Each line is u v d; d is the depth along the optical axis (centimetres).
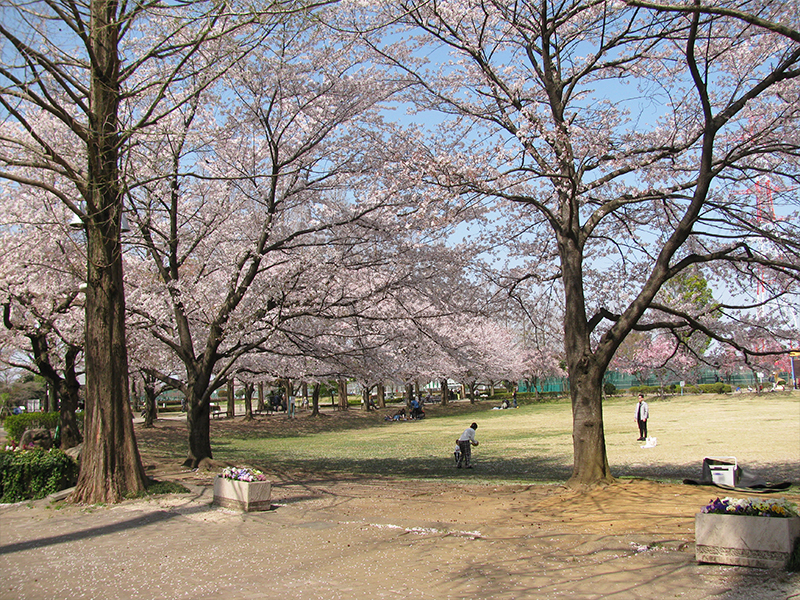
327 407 6197
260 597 550
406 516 911
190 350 1602
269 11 865
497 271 1424
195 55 1382
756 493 964
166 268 1678
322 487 1281
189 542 775
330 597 543
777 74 908
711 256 1049
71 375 1886
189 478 1362
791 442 1884
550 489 1120
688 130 1186
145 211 1658
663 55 1201
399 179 1247
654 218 1333
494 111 1260
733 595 495
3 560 710
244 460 1972
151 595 569
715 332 1239
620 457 1730
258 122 1491
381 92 1385
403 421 4506
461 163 1117
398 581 585
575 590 535
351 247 1476
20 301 1664
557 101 1151
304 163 1481
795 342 1247
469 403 6250
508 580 573
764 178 1161
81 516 955
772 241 1114
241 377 2080
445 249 1443
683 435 2297
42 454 1193
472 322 1479
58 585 607
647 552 637
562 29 1265
